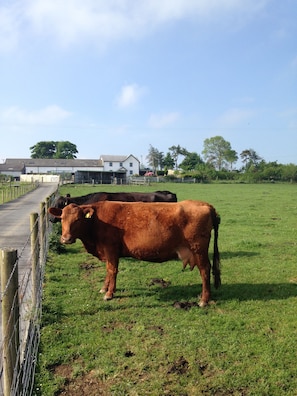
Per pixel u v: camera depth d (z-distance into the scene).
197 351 5.45
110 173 72.88
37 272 6.55
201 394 4.49
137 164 113.62
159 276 9.07
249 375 4.85
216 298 7.55
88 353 5.38
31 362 4.78
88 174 70.88
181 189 51.09
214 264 7.59
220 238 14.44
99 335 5.90
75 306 7.04
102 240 7.54
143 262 10.37
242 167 114.06
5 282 3.75
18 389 3.90
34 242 6.54
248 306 7.13
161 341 5.71
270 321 6.47
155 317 6.60
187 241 7.29
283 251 12.01
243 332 6.05
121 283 8.46
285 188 55.50
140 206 7.52
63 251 11.57
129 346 5.57
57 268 9.66
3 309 3.74
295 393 4.52
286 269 9.80
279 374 4.86
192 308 7.00
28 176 89.94
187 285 8.39
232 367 5.03
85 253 11.45
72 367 5.05
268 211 23.38
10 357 3.71
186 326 6.26
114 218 7.47
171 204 7.46
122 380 4.75
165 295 7.73
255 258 11.05
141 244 7.34
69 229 7.39
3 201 29.59
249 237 14.57
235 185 67.38
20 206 26.50
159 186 60.16
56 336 5.82
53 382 4.69
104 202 7.75
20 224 17.52
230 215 21.44
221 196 37.09
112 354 5.34
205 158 137.75
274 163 98.00
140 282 8.58
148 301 7.36
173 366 5.05
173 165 133.88
